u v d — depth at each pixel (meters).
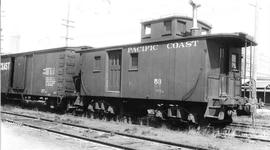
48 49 20.62
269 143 10.16
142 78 14.46
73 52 19.75
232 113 12.39
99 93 16.89
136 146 9.07
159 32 15.02
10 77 24.38
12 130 11.26
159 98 13.64
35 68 21.78
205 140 10.58
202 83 12.12
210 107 12.00
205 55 12.13
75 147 8.58
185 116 13.23
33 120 15.14
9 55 24.69
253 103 12.66
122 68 15.51
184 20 14.66
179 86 12.91
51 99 20.38
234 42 13.22
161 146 9.15
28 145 8.45
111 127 13.60
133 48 15.08
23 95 23.20
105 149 8.46
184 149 8.72
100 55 17.08
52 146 8.54
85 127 12.72
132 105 16.23
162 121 14.16
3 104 25.70
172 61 13.27
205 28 16.30
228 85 13.15
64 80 19.14
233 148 9.17
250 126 15.18
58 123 14.13
